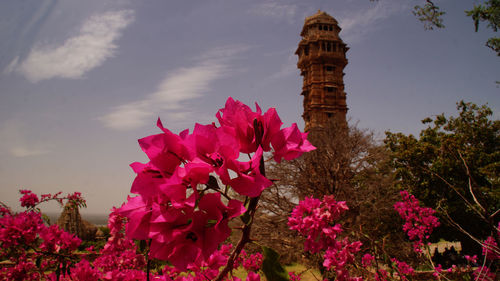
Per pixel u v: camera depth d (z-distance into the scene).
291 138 0.90
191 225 0.73
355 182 19.16
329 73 43.34
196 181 0.77
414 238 4.81
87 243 11.55
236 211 0.76
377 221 15.73
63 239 3.43
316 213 2.50
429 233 4.70
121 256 3.76
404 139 23.36
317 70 43.81
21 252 3.55
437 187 19.08
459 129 22.89
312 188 18.58
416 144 22.11
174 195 0.73
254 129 0.88
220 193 0.80
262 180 0.77
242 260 5.10
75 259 3.24
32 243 3.45
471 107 23.17
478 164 19.84
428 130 23.70
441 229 18.75
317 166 18.97
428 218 4.75
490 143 22.11
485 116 22.67
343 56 44.97
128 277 2.28
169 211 0.74
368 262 3.39
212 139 0.82
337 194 17.09
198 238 0.74
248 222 0.91
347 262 2.66
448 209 17.80
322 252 3.01
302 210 2.60
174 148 0.81
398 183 21.12
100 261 3.87
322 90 42.88
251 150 0.88
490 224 2.34
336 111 42.00
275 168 18.52
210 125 0.84
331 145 18.92
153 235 0.73
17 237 3.26
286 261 13.49
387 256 2.94
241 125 0.89
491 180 18.78
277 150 0.89
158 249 0.76
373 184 17.72
